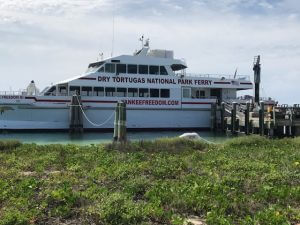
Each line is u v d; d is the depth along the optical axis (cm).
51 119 3759
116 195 949
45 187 1099
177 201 924
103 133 3853
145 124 4003
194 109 4200
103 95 3881
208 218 800
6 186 1079
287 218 848
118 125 2680
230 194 1004
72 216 838
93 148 2030
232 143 2303
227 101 4397
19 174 1330
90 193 1006
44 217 824
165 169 1376
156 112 4050
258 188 1110
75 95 3703
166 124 4094
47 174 1350
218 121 4272
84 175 1315
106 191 1030
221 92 4419
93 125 3828
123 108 2677
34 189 1064
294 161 1588
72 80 3800
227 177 1217
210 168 1448
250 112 3953
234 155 1802
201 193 997
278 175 1269
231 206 901
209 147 2180
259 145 2252
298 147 2150
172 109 4106
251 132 3909
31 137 3566
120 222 780
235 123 4081
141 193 1067
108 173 1312
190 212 889
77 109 3722
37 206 888
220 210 866
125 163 1529
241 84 4434
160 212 827
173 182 1176
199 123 4234
